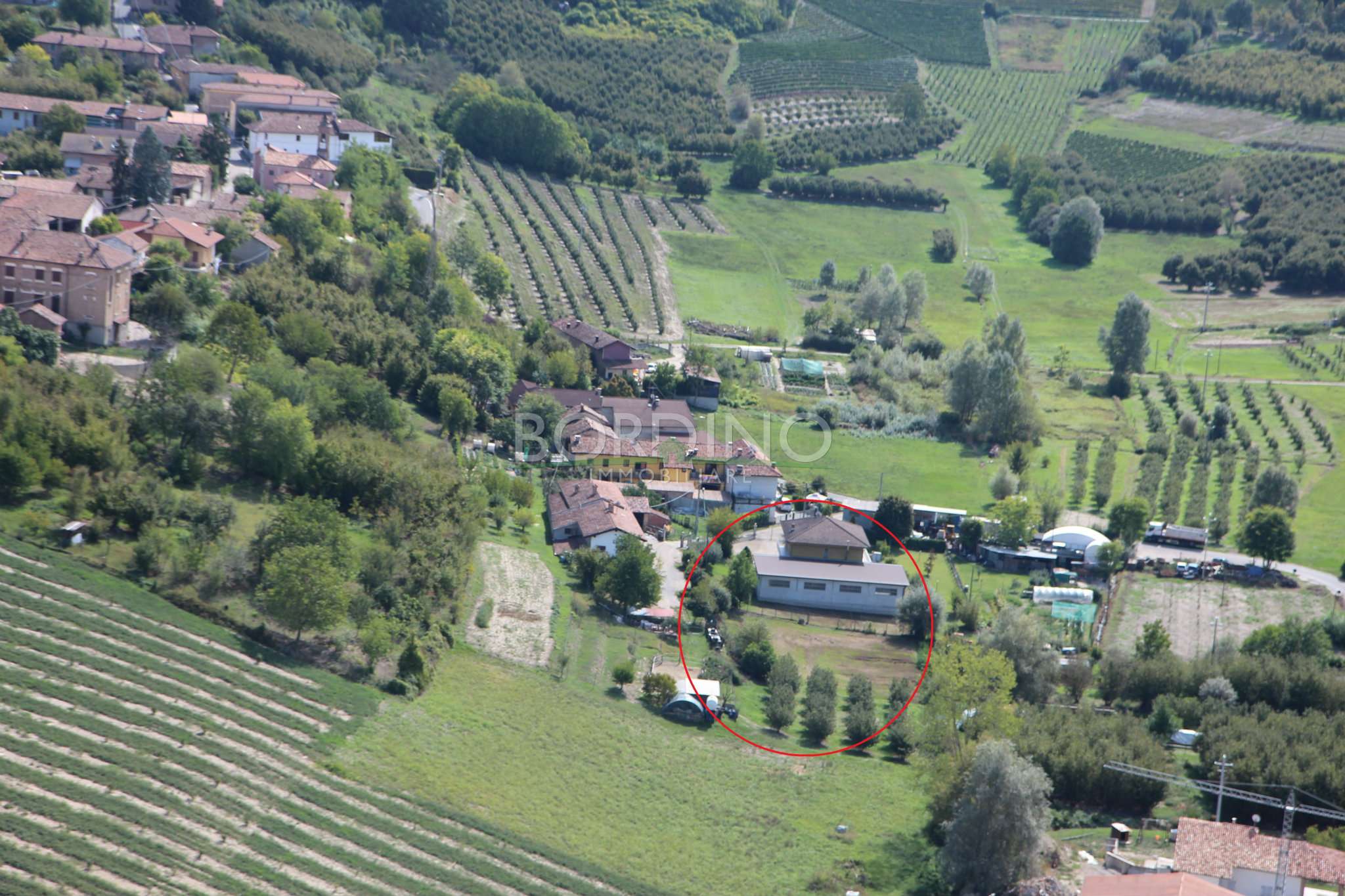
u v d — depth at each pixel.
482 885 97.75
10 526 121.94
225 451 146.75
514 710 121.69
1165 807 118.88
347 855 97.44
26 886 85.44
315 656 121.12
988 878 103.69
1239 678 142.75
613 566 147.50
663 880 102.69
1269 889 101.62
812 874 105.94
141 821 94.31
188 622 118.00
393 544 138.88
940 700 119.44
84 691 105.81
